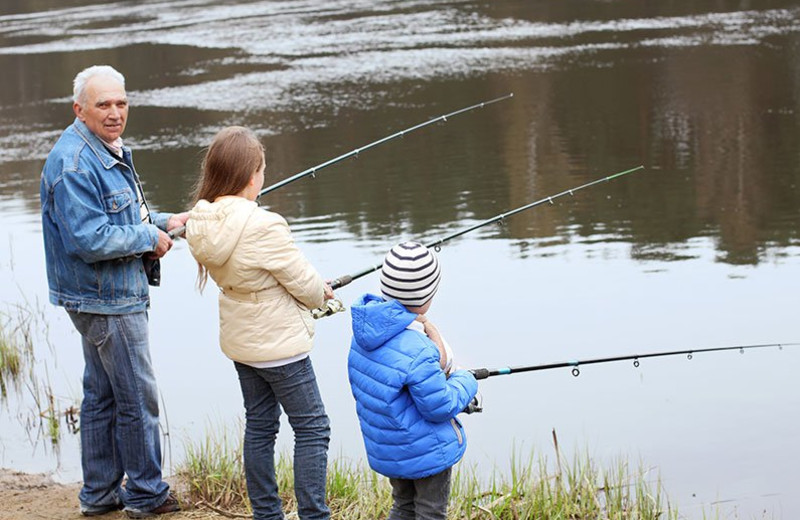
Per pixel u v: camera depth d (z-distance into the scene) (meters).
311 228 12.79
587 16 30.42
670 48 24.58
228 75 24.53
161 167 16.41
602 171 15.34
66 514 5.48
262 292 4.55
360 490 5.76
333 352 8.91
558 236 12.35
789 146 16.09
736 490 6.58
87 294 5.06
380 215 13.32
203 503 5.58
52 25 37.88
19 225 13.49
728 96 19.67
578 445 7.25
